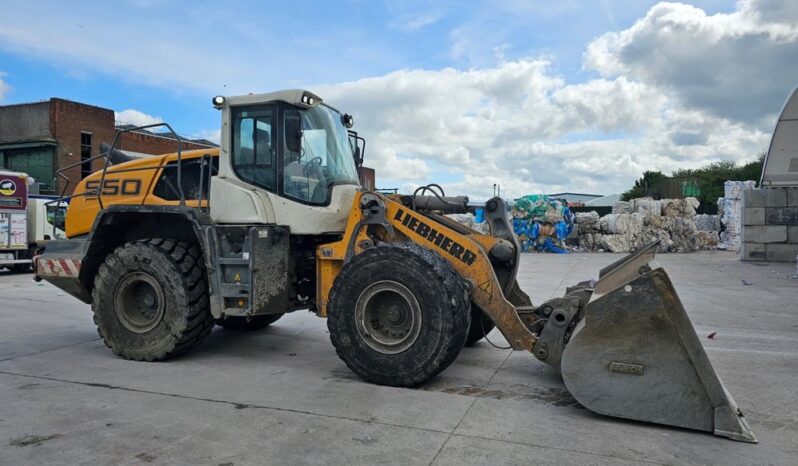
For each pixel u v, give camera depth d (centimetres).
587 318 414
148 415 427
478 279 504
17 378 527
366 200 544
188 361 594
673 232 2469
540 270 1572
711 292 1123
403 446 369
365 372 503
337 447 368
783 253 1789
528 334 489
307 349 652
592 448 366
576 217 2550
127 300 603
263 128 589
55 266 646
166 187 645
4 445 373
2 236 1566
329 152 621
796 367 572
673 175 6550
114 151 743
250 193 571
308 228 574
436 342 476
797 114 1672
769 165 1775
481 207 664
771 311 912
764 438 386
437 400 461
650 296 398
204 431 396
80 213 694
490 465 342
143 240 600
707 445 372
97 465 344
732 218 2475
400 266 486
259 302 551
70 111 3212
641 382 403
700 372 390
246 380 521
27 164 3228
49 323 806
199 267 590
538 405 449
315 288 628
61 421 415
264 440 380
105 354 623
